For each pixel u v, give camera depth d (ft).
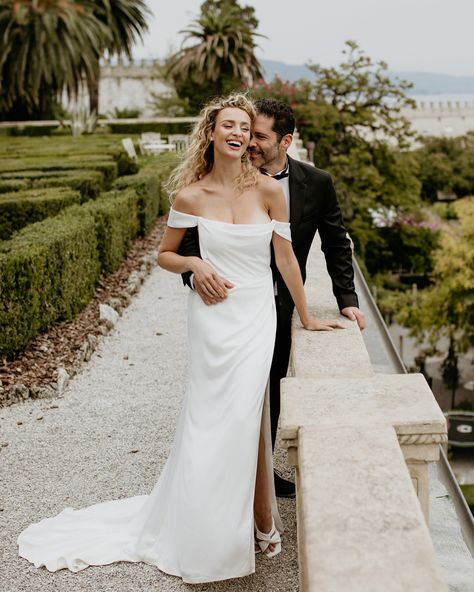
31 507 12.94
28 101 134.62
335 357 10.85
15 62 124.16
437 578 5.80
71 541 11.10
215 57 127.03
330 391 9.41
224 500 9.53
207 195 10.55
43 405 18.10
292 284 11.35
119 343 23.38
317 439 8.05
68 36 124.26
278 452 13.92
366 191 101.55
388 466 7.43
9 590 10.23
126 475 14.15
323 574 5.87
